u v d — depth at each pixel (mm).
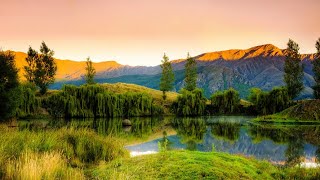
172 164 14297
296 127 59438
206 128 58969
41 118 86875
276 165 23047
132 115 102688
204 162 14516
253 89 106188
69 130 23906
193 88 128625
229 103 113938
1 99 46594
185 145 35281
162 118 94750
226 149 32406
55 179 12664
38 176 11852
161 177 13141
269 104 100500
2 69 47844
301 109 75750
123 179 12773
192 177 12891
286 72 100938
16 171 12289
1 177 12062
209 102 126125
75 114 92375
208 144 36125
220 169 13773
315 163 24484
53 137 20594
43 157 14828
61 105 91438
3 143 16859
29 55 108062
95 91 97312
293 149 32281
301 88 100062
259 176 14961
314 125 63812
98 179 14172
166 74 131875
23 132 22047
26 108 86688
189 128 59312
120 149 21516
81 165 17875
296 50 100000
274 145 35188
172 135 46219
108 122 74750
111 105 97875
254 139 41062
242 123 71062
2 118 48000
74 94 93938
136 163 15484
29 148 16531
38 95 107250
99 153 20094
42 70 107812
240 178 13609
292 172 17672
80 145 20438
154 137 43406
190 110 108688
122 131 52531
